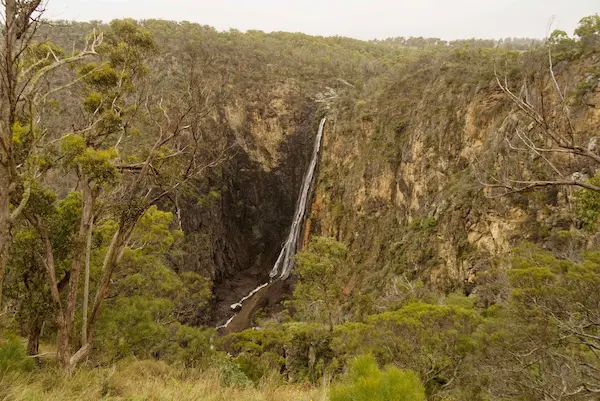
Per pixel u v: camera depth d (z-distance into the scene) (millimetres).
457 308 10328
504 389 7039
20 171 9328
